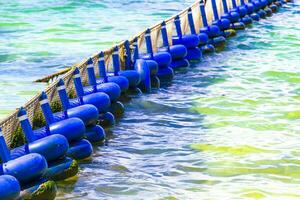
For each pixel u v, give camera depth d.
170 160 13.48
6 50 24.52
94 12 33.00
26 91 18.59
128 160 13.48
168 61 19.69
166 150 14.05
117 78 16.89
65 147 12.24
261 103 17.53
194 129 15.45
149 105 17.30
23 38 26.75
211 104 17.44
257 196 11.70
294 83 19.66
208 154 13.77
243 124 15.78
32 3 35.34
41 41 26.14
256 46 25.19
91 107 14.20
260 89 18.92
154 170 12.95
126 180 12.43
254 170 12.89
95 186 12.14
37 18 31.27
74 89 15.28
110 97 16.02
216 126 15.64
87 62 15.92
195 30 23.86
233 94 18.36
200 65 21.80
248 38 26.59
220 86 19.20
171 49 20.92
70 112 13.86
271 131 15.24
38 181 11.21
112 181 12.38
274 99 17.89
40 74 20.78
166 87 19.08
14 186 10.27
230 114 16.59
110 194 11.81
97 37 26.78
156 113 16.67
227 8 28.14
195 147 14.20
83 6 34.75
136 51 18.88
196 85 19.34
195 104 17.44
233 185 12.19
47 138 12.09
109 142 14.53
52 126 12.90
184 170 12.93
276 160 13.37
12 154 11.62
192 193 11.84
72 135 13.04
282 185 12.20
